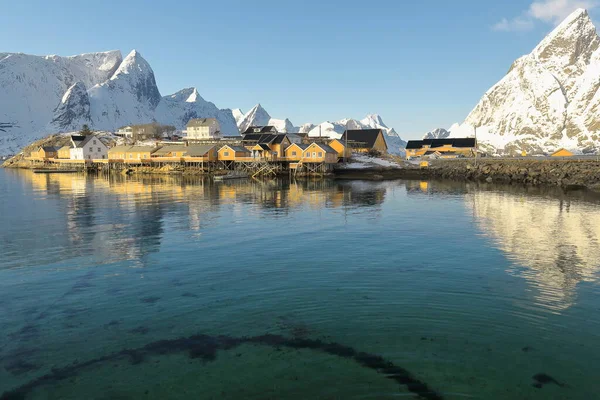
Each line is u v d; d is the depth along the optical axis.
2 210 36.97
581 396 9.23
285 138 103.88
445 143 146.50
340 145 97.00
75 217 32.81
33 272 18.30
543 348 11.22
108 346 11.74
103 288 16.23
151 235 25.66
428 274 17.33
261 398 9.34
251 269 18.36
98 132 188.38
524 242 23.00
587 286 15.78
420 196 47.56
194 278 17.28
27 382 10.12
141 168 101.19
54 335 12.43
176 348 11.57
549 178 64.31
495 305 14.02
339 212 34.81
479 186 61.22
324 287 15.91
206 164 97.44
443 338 11.82
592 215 32.19
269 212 34.94
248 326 12.78
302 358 10.89
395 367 10.39
